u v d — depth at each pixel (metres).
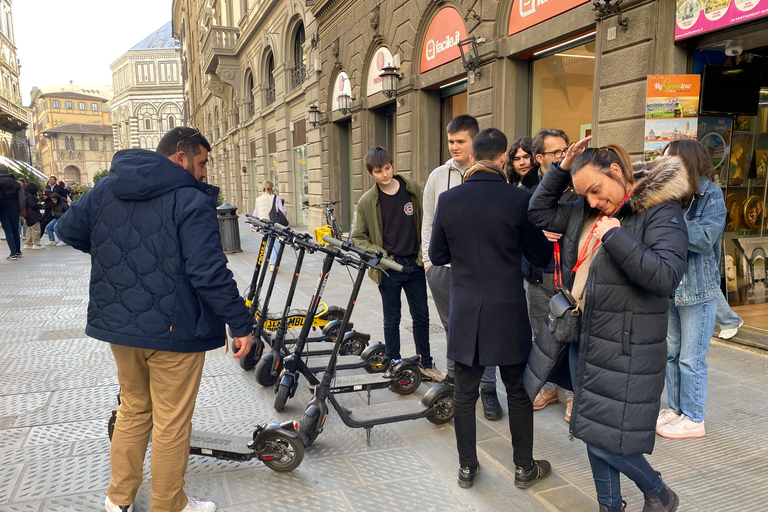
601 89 5.13
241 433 3.02
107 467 2.65
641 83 4.65
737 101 4.62
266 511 2.29
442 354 4.36
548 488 2.43
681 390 2.88
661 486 2.00
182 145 2.06
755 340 4.10
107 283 1.97
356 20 11.20
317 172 14.78
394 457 2.76
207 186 2.12
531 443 2.40
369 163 3.37
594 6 4.94
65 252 11.98
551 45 6.05
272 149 20.64
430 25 8.41
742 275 5.10
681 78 4.35
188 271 1.90
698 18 4.13
